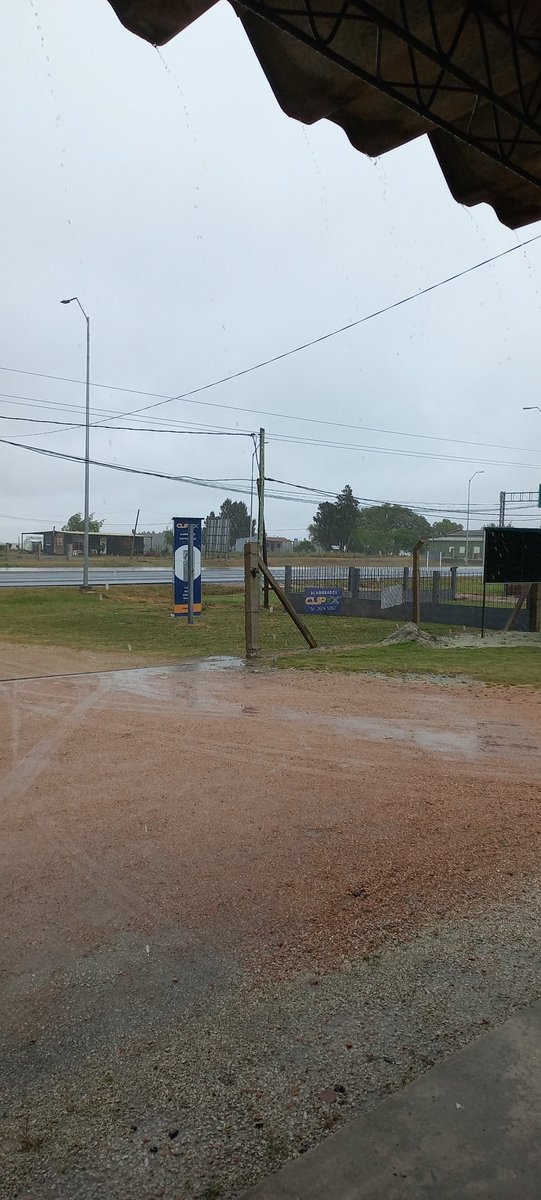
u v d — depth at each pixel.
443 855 4.42
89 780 5.85
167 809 5.18
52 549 67.81
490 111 3.08
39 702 8.97
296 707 8.74
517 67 2.71
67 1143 2.21
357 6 2.33
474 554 75.12
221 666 12.02
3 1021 2.81
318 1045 2.67
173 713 8.35
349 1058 2.59
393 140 3.34
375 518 86.62
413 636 15.48
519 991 3.02
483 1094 2.34
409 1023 2.80
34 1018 2.83
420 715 8.34
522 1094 2.34
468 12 2.50
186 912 3.68
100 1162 2.13
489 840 4.67
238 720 8.01
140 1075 2.51
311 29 2.46
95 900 3.81
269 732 7.46
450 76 2.84
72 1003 2.93
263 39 2.75
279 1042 2.69
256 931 3.49
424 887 3.98
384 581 25.11
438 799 5.46
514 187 3.68
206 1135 2.23
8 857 4.36
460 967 3.20
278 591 13.83
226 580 44.72
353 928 3.53
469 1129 2.18
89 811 5.14
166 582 40.47
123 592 32.91
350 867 4.23
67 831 4.76
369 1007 2.90
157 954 3.29
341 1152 2.09
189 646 15.30
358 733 7.46
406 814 5.13
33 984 3.06
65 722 7.86
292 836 4.70
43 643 15.45
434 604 21.84
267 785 5.75
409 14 2.55
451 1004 2.92
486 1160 2.05
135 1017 2.84
